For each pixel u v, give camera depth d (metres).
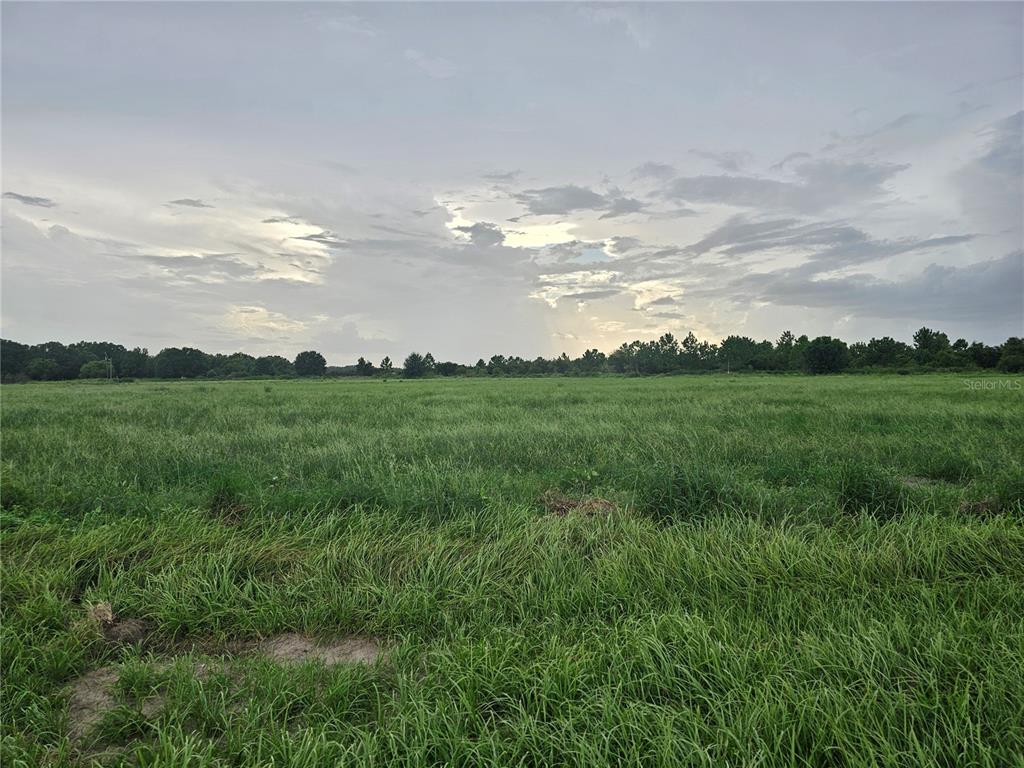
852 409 15.35
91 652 3.78
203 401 23.98
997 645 3.20
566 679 3.11
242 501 6.69
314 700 3.18
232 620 4.13
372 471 8.05
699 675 3.11
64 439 11.46
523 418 15.06
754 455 9.28
